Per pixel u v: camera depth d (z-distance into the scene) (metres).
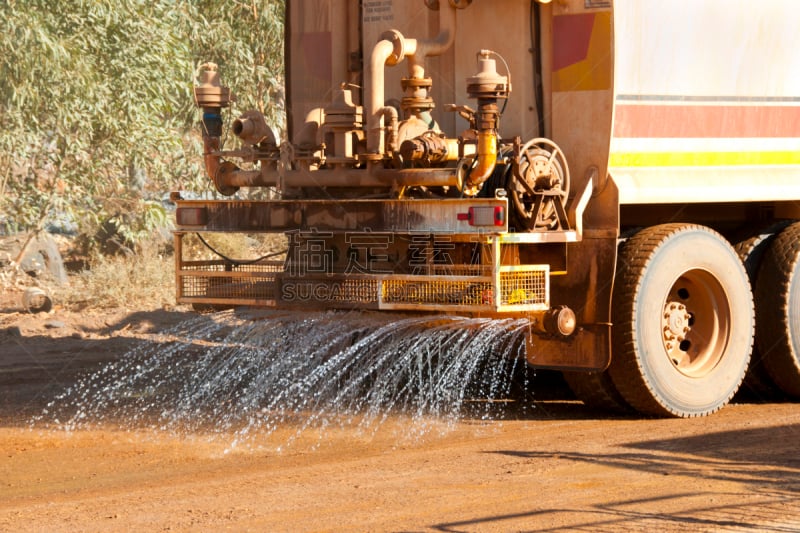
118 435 19.17
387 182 19.50
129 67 37.94
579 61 19.95
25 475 16.64
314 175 20.30
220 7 40.97
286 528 13.30
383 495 14.73
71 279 38.06
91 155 39.53
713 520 13.38
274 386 23.08
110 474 16.61
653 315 20.08
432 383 22.28
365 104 19.69
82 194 40.19
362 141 20.20
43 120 38.16
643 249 20.12
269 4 40.66
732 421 20.17
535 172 19.02
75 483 16.12
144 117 38.81
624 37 19.88
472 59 21.11
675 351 20.86
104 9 36.75
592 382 20.53
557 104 20.16
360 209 19.45
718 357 21.09
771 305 22.38
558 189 19.33
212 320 30.34
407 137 19.89
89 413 20.94
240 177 21.53
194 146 42.12
